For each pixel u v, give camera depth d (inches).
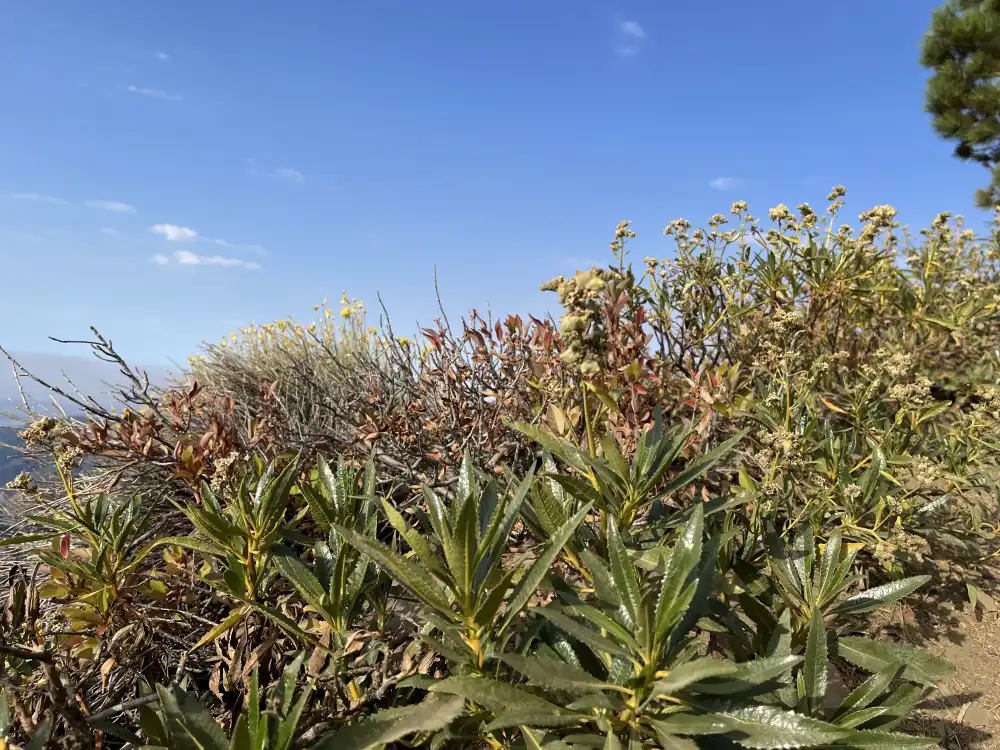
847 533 109.2
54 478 157.9
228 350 263.6
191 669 89.1
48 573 117.8
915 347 181.0
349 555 79.0
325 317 270.5
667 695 52.7
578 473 96.9
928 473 111.2
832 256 165.5
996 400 135.8
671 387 145.3
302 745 61.9
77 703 69.5
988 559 126.6
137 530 93.9
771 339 155.2
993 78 399.2
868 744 58.1
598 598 59.8
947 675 98.3
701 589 60.4
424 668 70.9
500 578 67.5
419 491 119.0
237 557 81.6
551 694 57.7
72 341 119.7
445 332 144.6
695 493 122.1
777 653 66.5
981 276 219.9
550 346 117.9
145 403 130.6
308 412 190.7
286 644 85.1
